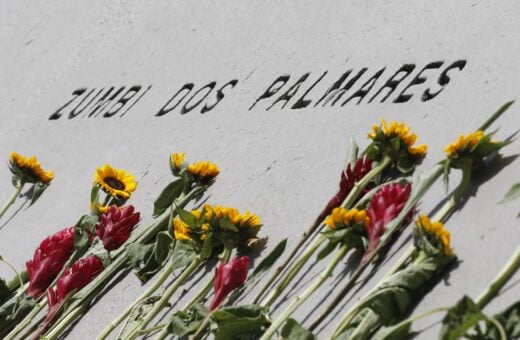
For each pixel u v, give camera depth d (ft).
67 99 16.76
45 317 12.31
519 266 8.41
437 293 8.77
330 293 9.84
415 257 9.12
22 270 13.69
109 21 17.84
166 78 15.37
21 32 19.49
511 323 7.88
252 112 13.34
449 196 9.84
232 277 10.35
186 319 10.44
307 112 12.59
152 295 11.75
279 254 10.53
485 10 11.89
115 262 12.49
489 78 10.92
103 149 14.98
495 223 9.09
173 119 14.46
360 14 13.39
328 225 9.87
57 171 15.35
